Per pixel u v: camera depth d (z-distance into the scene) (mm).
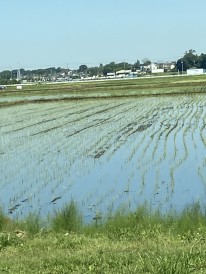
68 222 11844
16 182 19562
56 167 22000
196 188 16969
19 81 187000
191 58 187500
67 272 7148
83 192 17344
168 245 8703
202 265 6824
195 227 10875
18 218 13711
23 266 7645
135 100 59781
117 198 16219
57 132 34219
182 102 53781
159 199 15766
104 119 41094
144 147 25969
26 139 31453
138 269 6895
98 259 7574
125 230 10875
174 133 30719
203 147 25094
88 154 24734
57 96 73875
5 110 55750
